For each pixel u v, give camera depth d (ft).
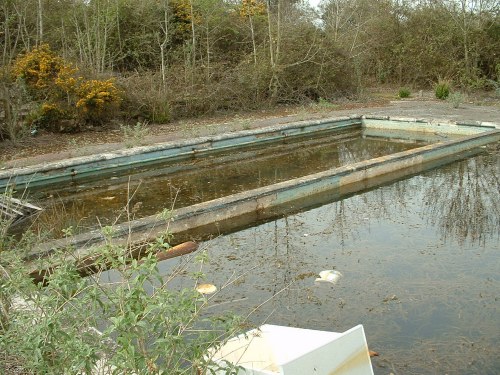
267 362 8.68
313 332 8.56
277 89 48.08
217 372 7.54
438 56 58.39
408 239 18.02
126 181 27.50
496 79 55.98
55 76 36.81
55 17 46.83
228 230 19.81
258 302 13.61
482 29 55.42
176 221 18.47
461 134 37.17
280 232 19.22
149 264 6.77
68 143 33.53
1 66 37.06
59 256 8.81
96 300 6.94
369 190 24.52
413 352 11.23
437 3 60.64
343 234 18.74
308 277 15.11
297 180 22.68
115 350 7.59
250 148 34.96
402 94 54.29
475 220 19.84
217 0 50.52
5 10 39.01
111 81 38.68
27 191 25.81
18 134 33.35
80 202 23.77
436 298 13.60
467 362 10.82
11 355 8.23
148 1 48.49
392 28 62.90
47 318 6.91
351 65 52.65
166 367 6.40
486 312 12.84
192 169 29.76
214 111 44.34
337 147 35.17
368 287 14.34
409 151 27.61
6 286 8.45
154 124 40.37
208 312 12.95
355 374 7.45
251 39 51.06
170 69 43.83
